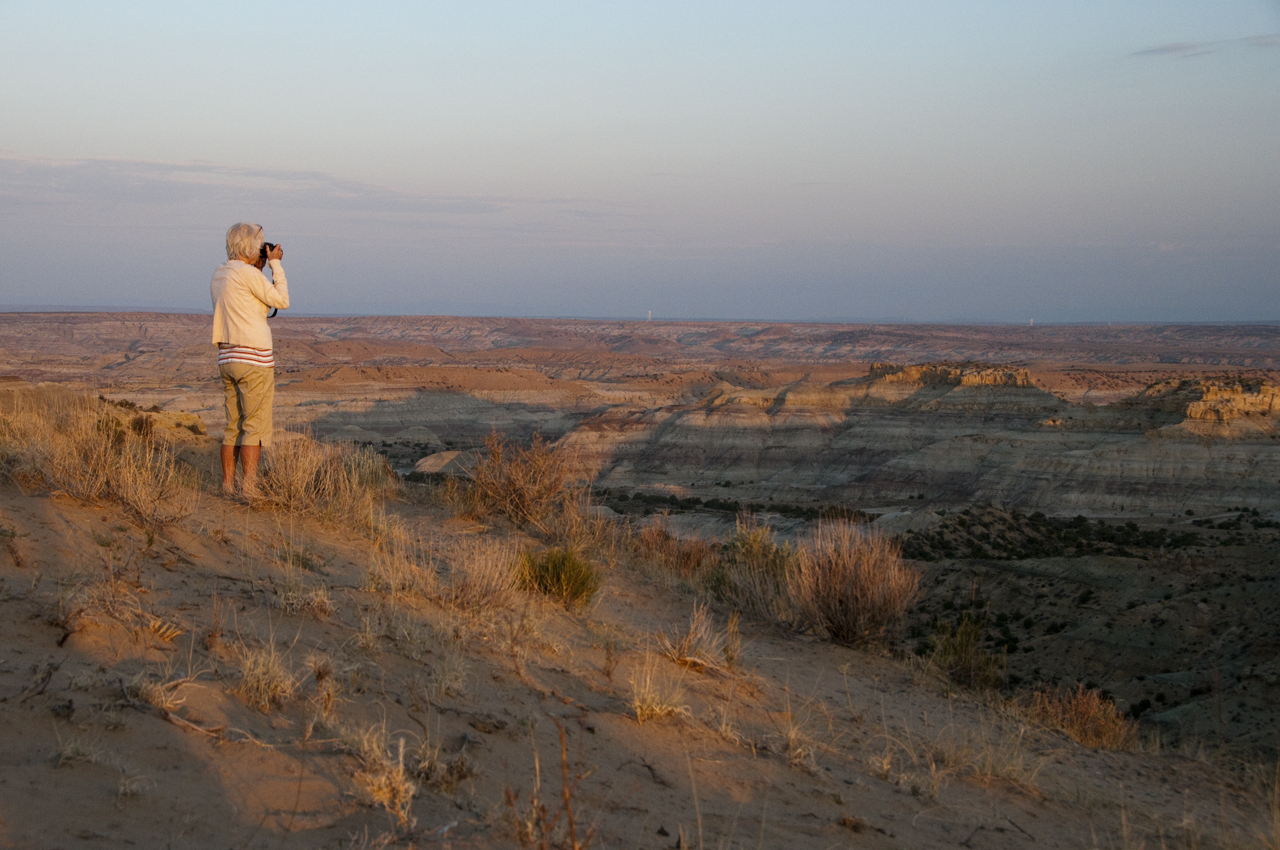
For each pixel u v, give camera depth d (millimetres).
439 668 4371
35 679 3006
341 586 5547
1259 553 36188
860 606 8711
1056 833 4625
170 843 2328
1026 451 116875
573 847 2688
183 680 3297
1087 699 8109
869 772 4898
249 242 7258
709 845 3264
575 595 7191
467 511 10383
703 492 125062
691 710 5070
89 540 4953
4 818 2213
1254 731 16609
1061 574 38938
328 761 3100
